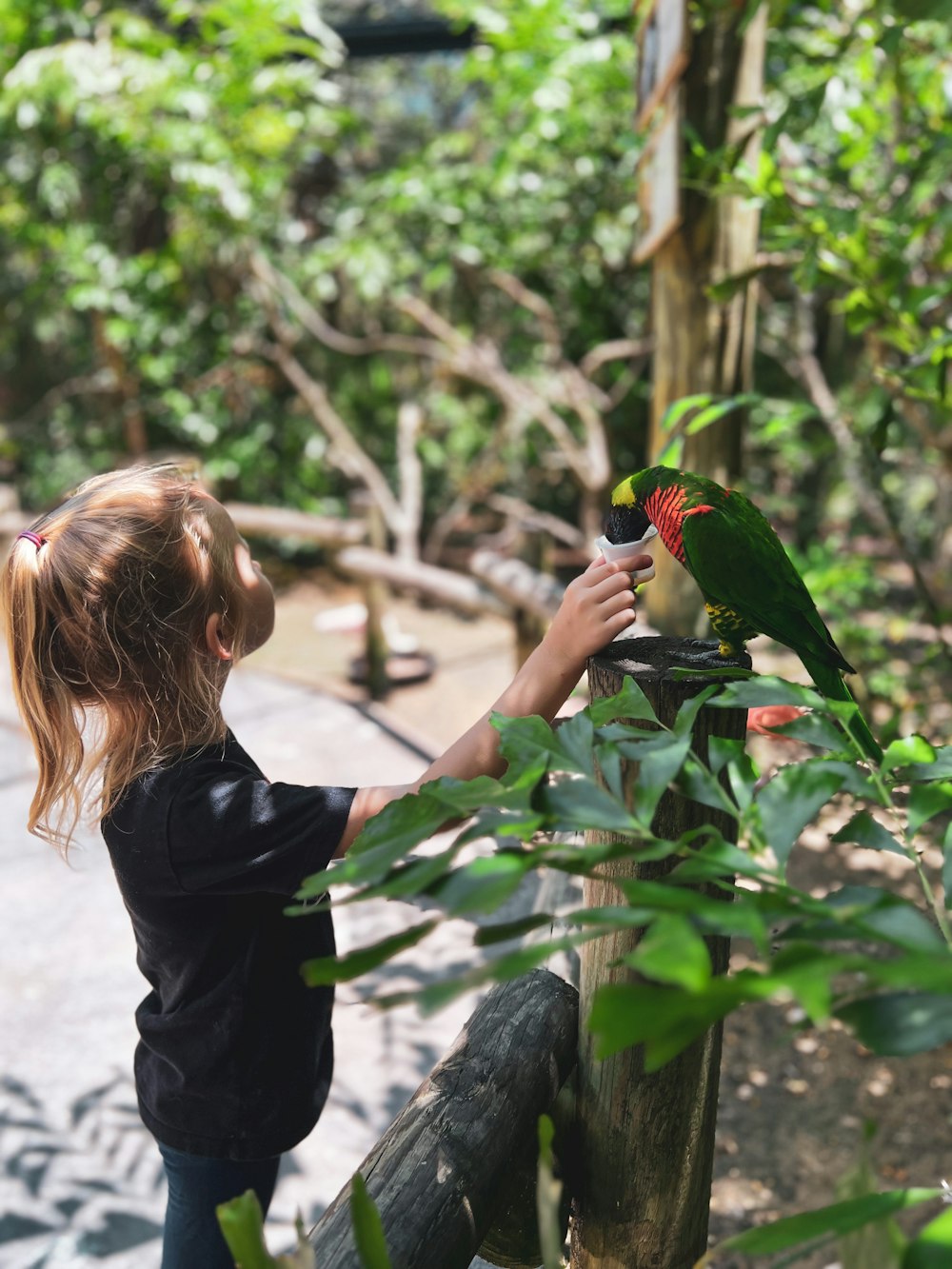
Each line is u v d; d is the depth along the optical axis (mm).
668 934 426
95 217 6969
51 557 1086
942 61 2295
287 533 5332
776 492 6844
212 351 7566
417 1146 948
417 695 5469
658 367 2584
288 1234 1942
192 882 1065
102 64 5324
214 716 1145
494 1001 1168
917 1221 2041
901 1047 452
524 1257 1201
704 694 710
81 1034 2504
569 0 4531
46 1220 1982
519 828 586
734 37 2139
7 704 4527
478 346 7359
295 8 5145
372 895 547
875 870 3107
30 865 3254
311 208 7902
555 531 7195
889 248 2109
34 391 8984
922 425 2500
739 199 2336
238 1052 1146
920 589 2402
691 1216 1106
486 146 6512
